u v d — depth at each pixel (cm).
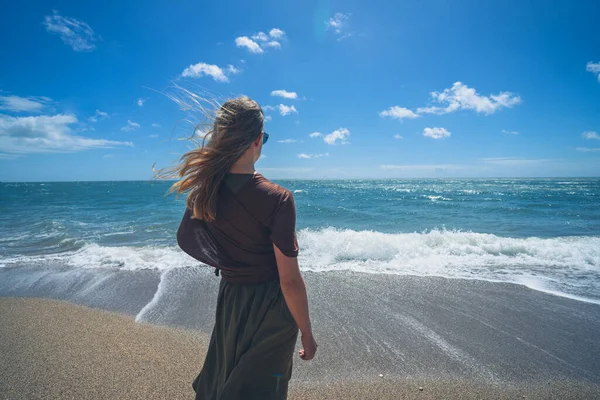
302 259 683
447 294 488
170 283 536
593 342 350
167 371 288
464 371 296
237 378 128
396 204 2303
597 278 563
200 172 122
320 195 3512
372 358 316
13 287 523
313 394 263
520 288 514
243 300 130
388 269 614
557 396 265
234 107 125
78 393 256
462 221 1440
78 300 466
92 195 3584
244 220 122
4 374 279
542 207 2025
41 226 1177
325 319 402
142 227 1155
